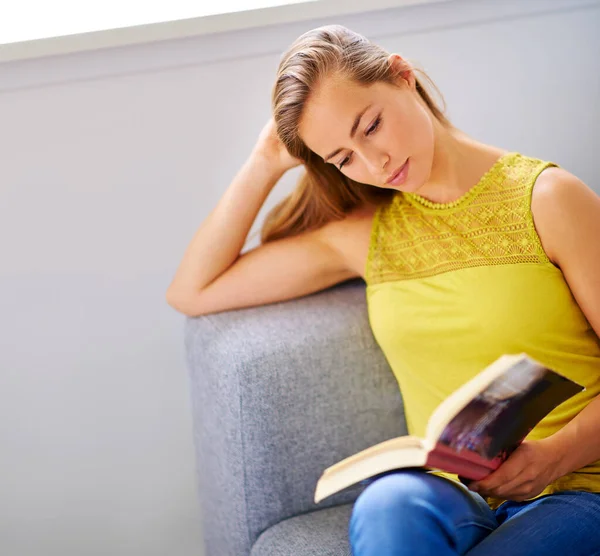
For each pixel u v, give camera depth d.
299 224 1.55
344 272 1.53
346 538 1.32
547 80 1.84
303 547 1.32
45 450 1.83
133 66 1.66
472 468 1.07
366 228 1.46
